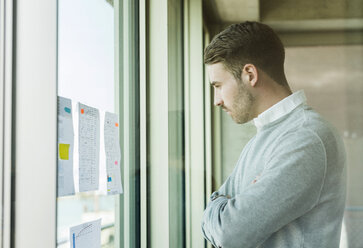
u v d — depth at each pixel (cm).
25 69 74
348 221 160
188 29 181
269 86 114
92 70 103
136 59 148
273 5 180
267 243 93
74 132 89
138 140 148
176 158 169
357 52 171
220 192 115
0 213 70
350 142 165
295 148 92
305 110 101
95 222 102
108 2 117
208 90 177
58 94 82
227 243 91
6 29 73
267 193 89
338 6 174
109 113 116
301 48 174
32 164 73
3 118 72
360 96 164
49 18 77
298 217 92
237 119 117
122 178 128
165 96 154
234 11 178
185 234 171
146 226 149
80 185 92
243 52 114
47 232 74
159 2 154
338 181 95
